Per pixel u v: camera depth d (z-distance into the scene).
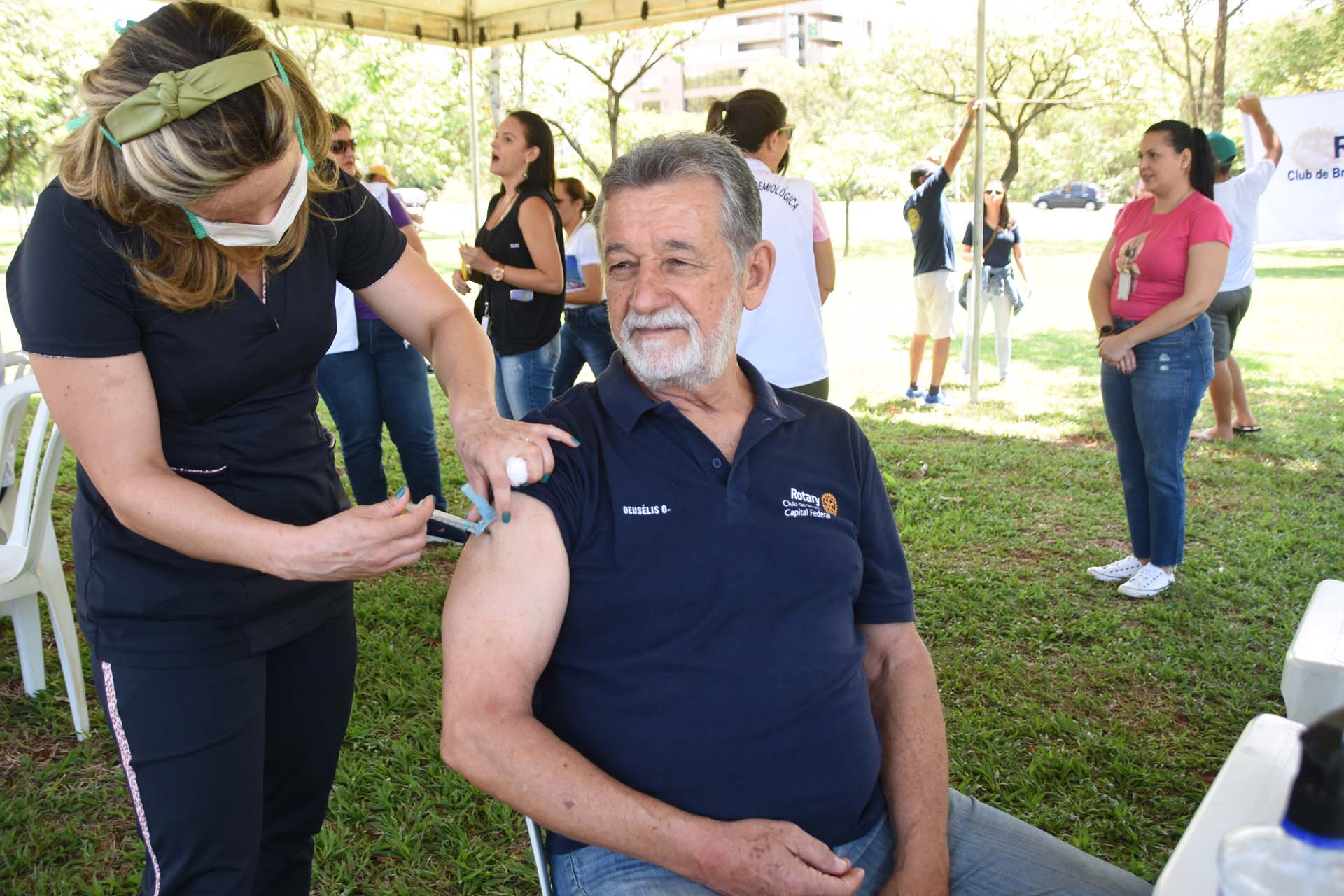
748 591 1.44
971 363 7.26
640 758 1.40
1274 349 9.47
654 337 1.47
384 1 6.42
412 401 4.18
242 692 1.51
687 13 6.18
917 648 1.67
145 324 1.35
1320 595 1.60
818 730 1.45
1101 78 18.23
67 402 1.31
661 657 1.41
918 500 4.99
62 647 2.76
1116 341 3.66
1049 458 5.84
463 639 1.35
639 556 1.42
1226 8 13.94
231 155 1.17
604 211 1.52
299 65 1.40
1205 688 3.15
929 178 7.04
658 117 20.25
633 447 1.46
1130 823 2.47
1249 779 1.17
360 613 3.70
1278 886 0.85
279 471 1.55
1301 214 6.20
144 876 1.54
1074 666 3.33
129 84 1.17
